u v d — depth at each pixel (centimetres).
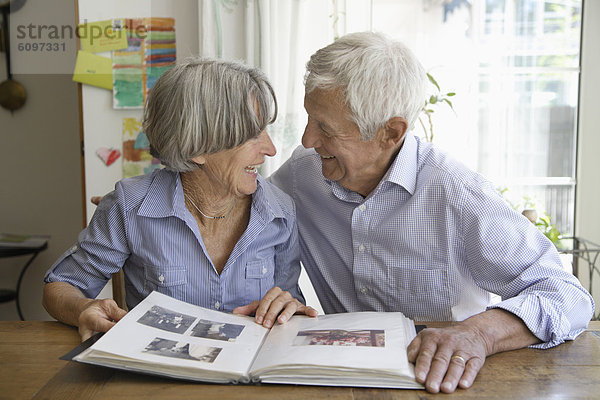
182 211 124
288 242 137
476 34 255
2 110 347
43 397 85
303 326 106
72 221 356
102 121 252
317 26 241
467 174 126
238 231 130
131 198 126
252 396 85
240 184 121
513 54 262
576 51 262
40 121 348
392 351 91
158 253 125
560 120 266
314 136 121
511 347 101
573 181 268
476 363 90
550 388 87
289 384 89
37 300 356
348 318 109
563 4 258
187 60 120
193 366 88
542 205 270
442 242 127
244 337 101
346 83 112
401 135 119
